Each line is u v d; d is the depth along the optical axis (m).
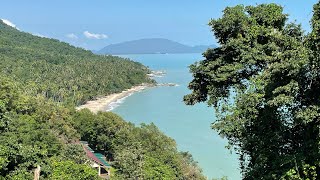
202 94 17.41
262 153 12.97
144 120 99.25
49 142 39.88
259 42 15.87
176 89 169.50
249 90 13.80
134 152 48.81
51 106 69.06
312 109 11.07
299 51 11.83
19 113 55.12
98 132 66.44
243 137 14.02
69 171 27.84
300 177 11.71
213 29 16.55
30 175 23.52
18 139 33.72
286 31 15.34
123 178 43.38
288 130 12.71
